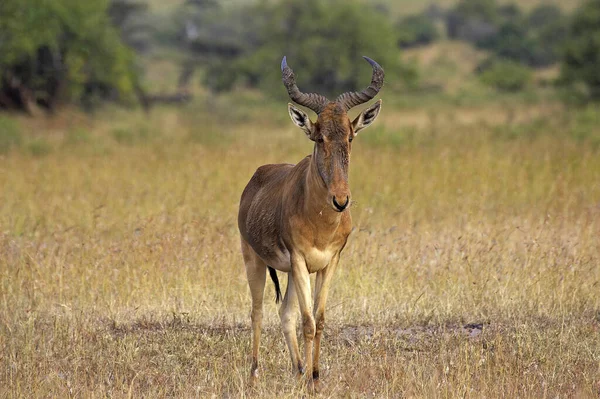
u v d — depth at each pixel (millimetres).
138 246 26328
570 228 29453
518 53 186375
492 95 125812
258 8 136625
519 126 65125
